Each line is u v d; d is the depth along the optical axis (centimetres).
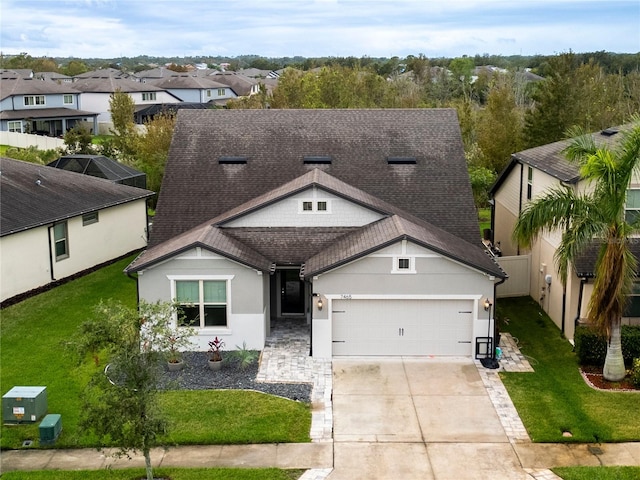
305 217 2327
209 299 2148
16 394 1667
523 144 4984
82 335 1346
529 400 1800
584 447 1566
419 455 1534
